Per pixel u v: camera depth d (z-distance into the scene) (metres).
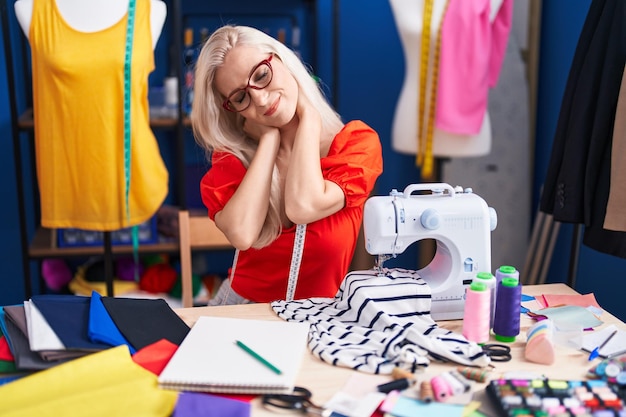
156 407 1.20
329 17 3.45
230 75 1.73
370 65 3.55
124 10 2.49
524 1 3.35
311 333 1.50
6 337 1.46
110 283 2.71
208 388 1.27
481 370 1.34
